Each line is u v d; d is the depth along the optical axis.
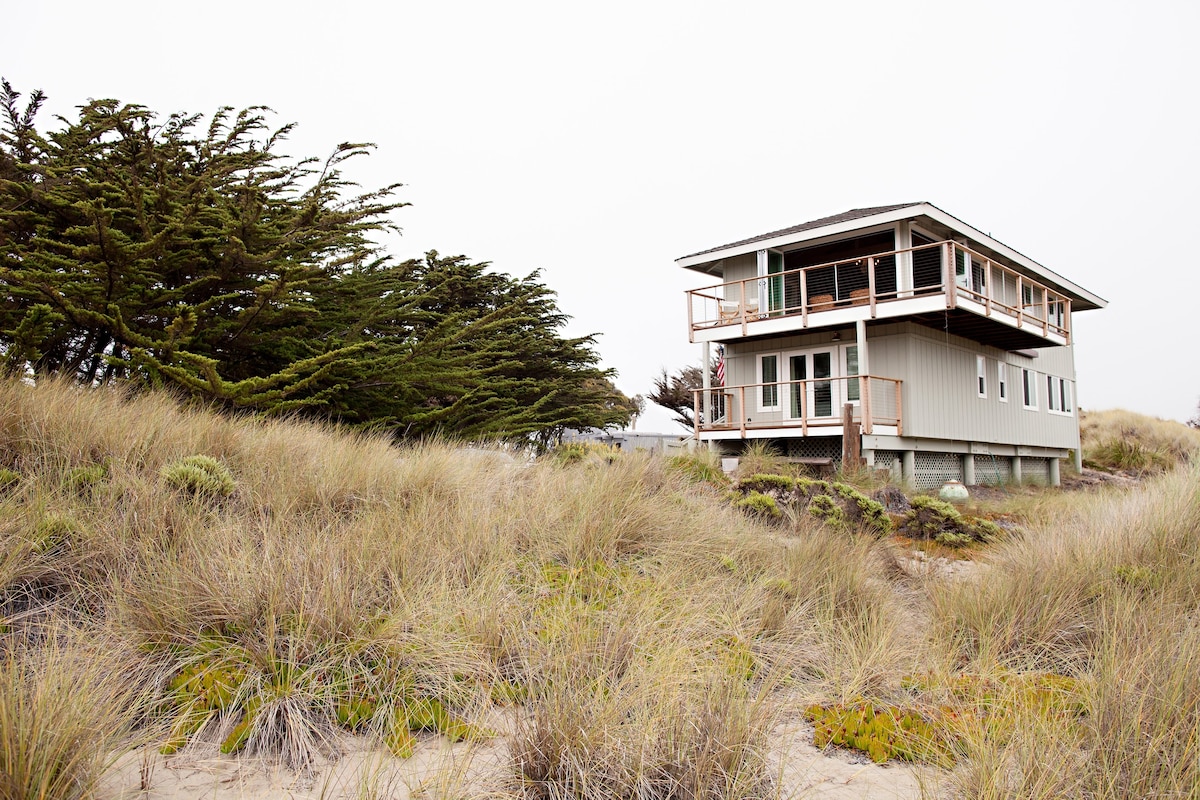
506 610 4.16
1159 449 26.03
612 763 2.72
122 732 2.63
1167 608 4.61
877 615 4.97
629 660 3.71
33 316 7.80
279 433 6.98
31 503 4.18
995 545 8.12
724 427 18.34
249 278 10.09
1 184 8.42
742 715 2.97
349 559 4.25
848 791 2.91
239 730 2.88
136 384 8.30
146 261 9.01
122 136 10.34
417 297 13.16
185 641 3.37
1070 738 2.92
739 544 6.57
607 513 6.28
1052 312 23.78
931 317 16.91
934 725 3.38
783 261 19.58
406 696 3.34
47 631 3.17
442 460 7.12
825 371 18.52
